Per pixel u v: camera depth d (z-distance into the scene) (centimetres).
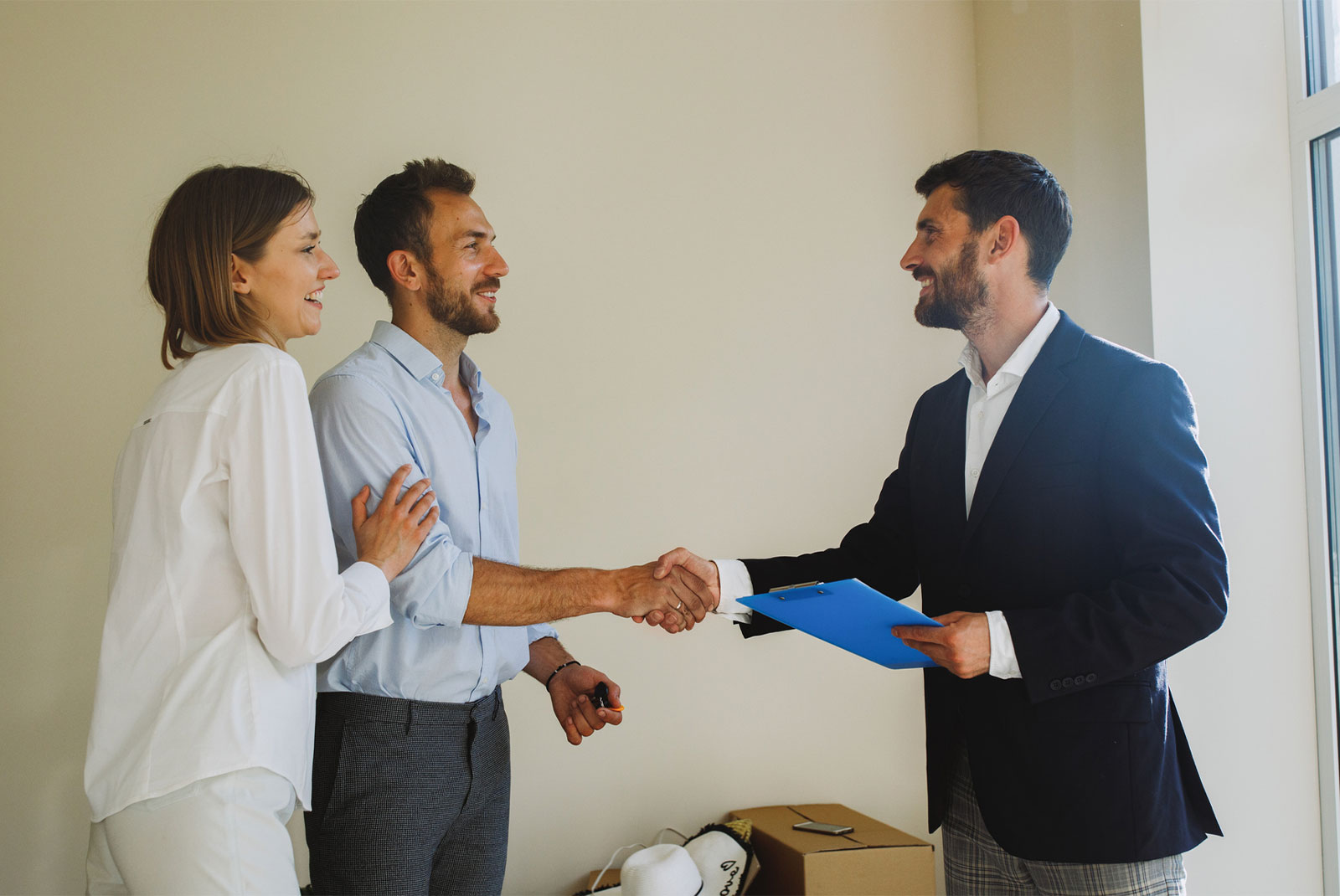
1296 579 228
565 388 297
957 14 338
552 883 280
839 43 330
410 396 176
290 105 284
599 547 295
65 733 255
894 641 152
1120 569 148
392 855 160
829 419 316
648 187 309
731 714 299
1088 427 152
